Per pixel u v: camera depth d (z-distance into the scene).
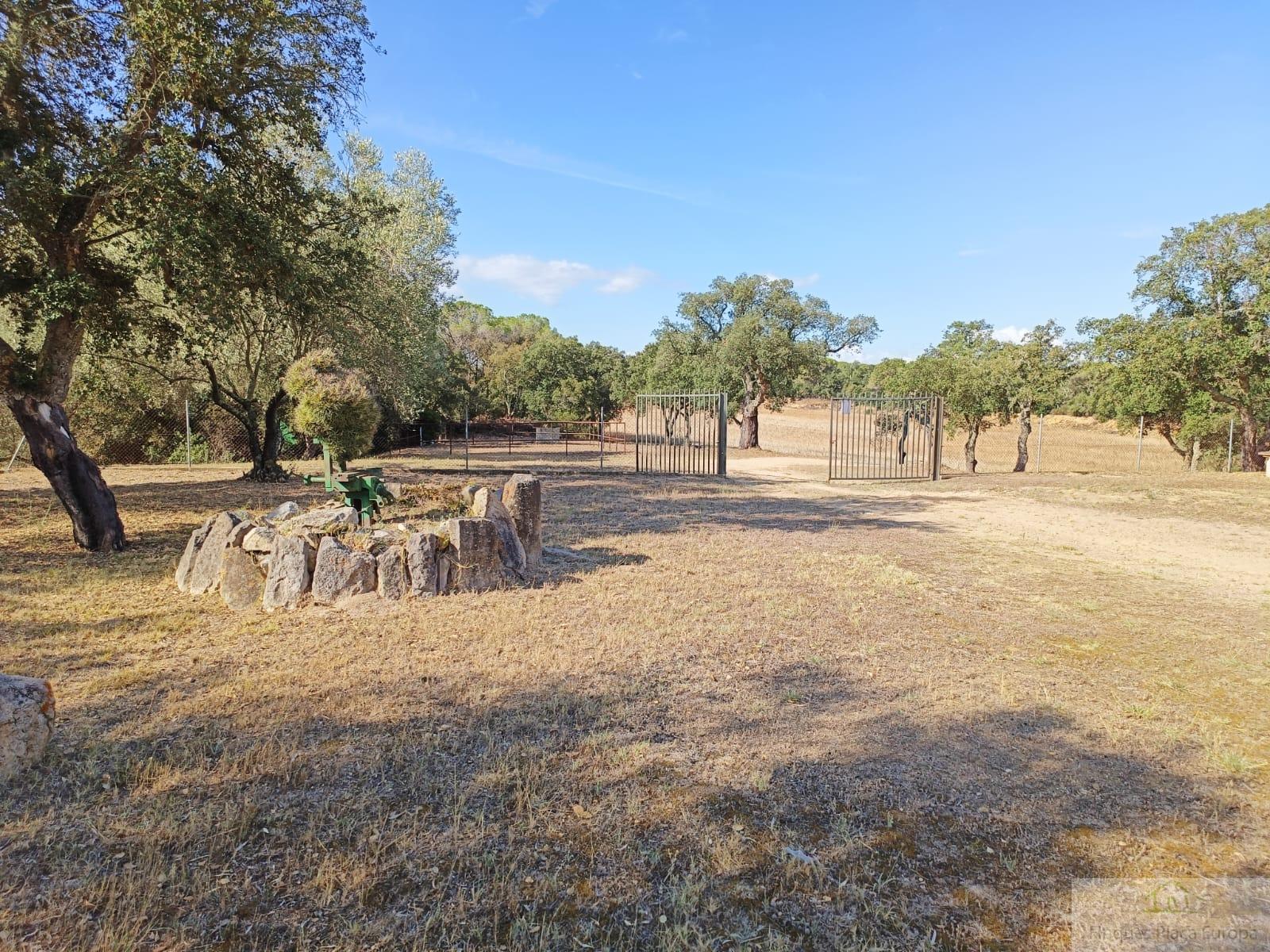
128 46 7.50
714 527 9.52
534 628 4.74
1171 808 2.69
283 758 2.90
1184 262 17.73
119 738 3.08
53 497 10.92
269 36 7.95
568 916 2.04
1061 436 39.94
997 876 2.26
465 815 2.52
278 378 15.95
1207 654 4.54
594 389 46.41
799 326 28.23
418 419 30.17
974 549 8.23
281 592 5.05
